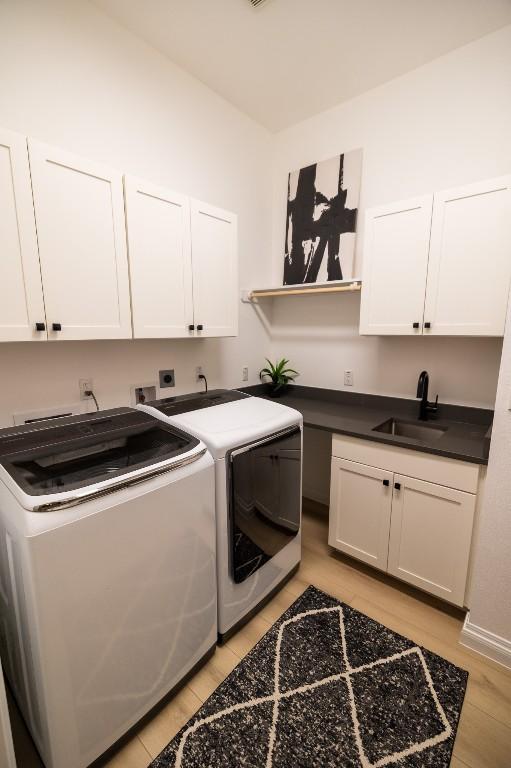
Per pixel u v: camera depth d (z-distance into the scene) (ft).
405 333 6.19
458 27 5.58
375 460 5.86
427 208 5.74
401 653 4.82
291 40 5.91
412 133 6.68
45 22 4.83
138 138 6.06
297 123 8.32
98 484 3.26
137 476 3.51
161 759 3.65
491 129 5.88
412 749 3.71
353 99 7.38
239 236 8.22
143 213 5.20
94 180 4.62
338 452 6.33
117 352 6.19
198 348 7.64
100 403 6.02
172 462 3.86
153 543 3.69
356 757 3.64
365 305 6.62
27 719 3.65
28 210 4.06
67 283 4.48
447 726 3.91
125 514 3.39
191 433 4.77
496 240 5.18
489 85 5.82
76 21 5.12
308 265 8.42
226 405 5.96
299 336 9.07
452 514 5.15
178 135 6.68
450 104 6.22
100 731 3.49
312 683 4.41
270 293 8.13
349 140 7.54
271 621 5.38
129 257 5.11
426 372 6.74
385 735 3.83
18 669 3.57
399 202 6.02
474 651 4.85
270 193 8.94
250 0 5.17
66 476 3.60
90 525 3.13
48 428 4.59
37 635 2.92
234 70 6.64
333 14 5.39
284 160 8.71
